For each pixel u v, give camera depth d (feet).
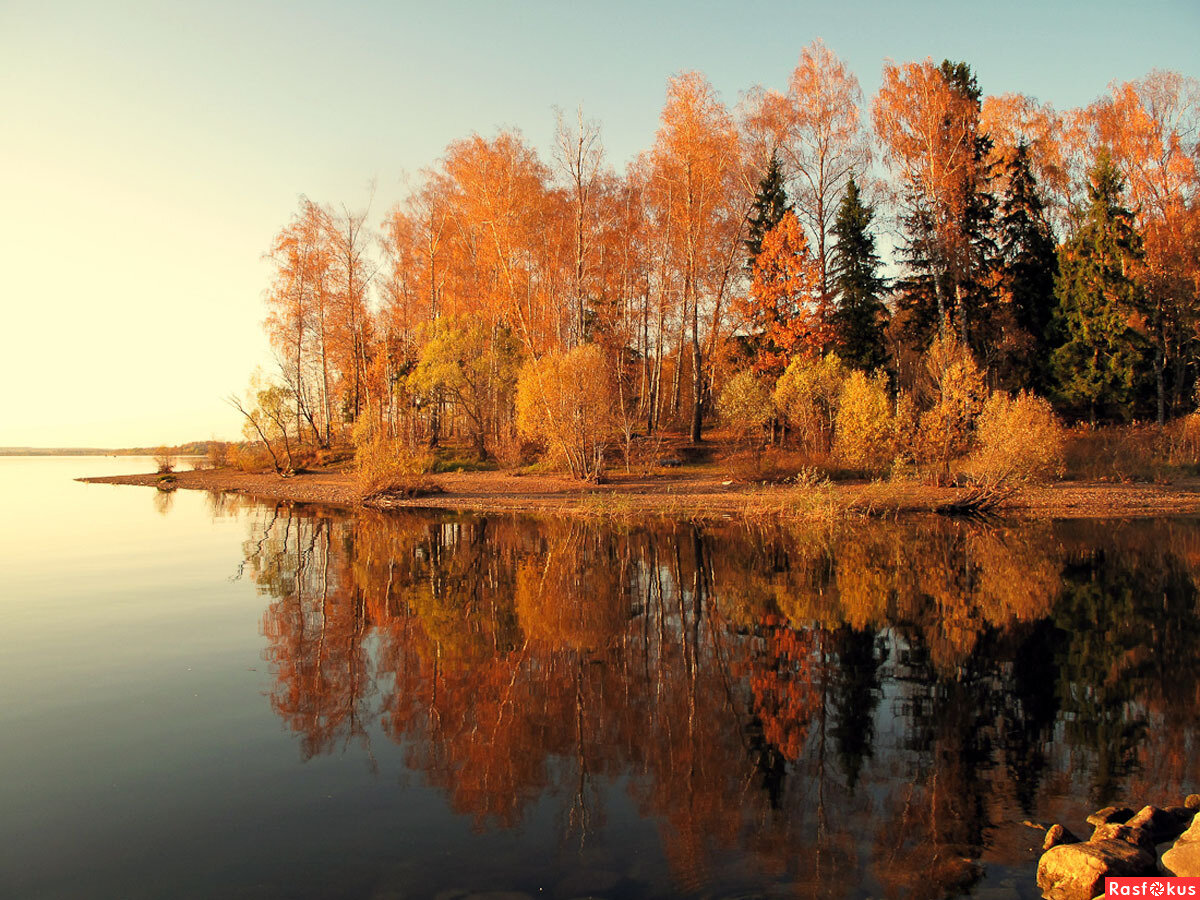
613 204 107.65
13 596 36.65
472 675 24.35
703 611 33.24
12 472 180.04
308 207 128.47
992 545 50.06
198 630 30.19
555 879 12.59
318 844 13.89
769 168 106.42
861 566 43.37
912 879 12.44
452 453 120.06
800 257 95.40
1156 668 24.34
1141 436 82.58
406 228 125.49
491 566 44.98
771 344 99.60
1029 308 100.63
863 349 99.60
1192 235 90.33
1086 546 48.75
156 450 169.48
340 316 132.46
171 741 18.95
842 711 20.89
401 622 31.55
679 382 128.16
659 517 68.85
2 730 19.66
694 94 96.43
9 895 12.16
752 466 84.58
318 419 149.59
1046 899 11.81
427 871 12.88
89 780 16.71
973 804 15.35
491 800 15.72
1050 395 98.63
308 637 29.09
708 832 14.26
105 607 34.37
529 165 104.53
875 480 77.10
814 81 95.35
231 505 87.30
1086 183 99.91
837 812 15.01
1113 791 15.87
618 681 23.65
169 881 12.62
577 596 36.55
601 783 16.49
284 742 18.89
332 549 52.08
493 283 111.34
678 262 105.60
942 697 21.98
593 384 87.56
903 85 82.69
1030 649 26.71
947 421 74.38
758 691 22.67
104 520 71.10
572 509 74.02
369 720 20.43
